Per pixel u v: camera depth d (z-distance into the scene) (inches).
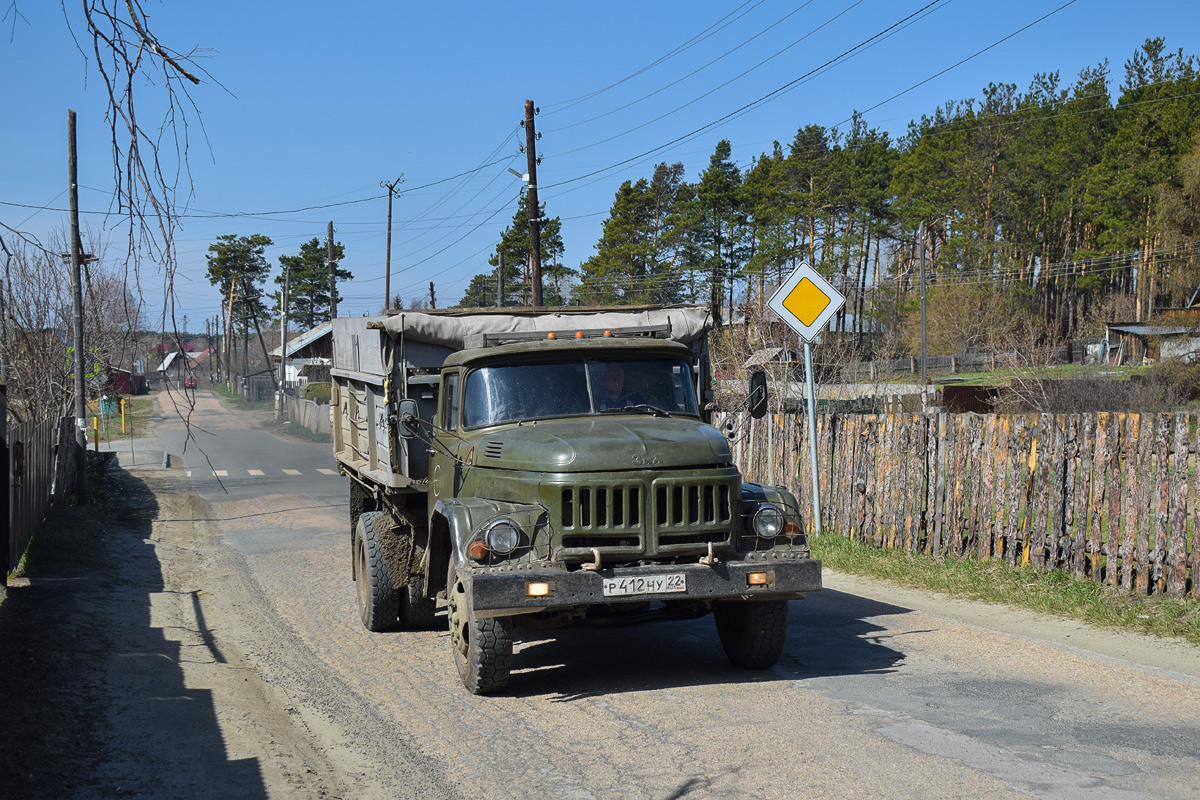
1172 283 2127.2
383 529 351.3
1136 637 281.3
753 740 207.2
